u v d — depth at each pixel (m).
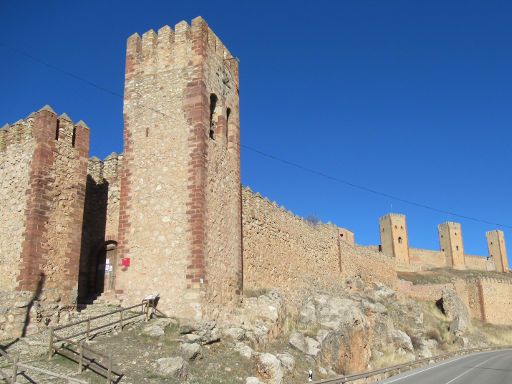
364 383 23.44
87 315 20.84
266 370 18.30
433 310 62.09
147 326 19.41
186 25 24.91
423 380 24.55
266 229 31.27
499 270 119.50
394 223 102.81
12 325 18.94
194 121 23.11
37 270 20.53
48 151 21.97
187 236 21.66
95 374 15.09
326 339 26.95
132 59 25.42
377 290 51.81
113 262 26.12
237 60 27.91
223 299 22.50
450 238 111.56
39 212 21.09
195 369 17.12
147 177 23.20
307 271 36.94
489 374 27.27
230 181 25.08
